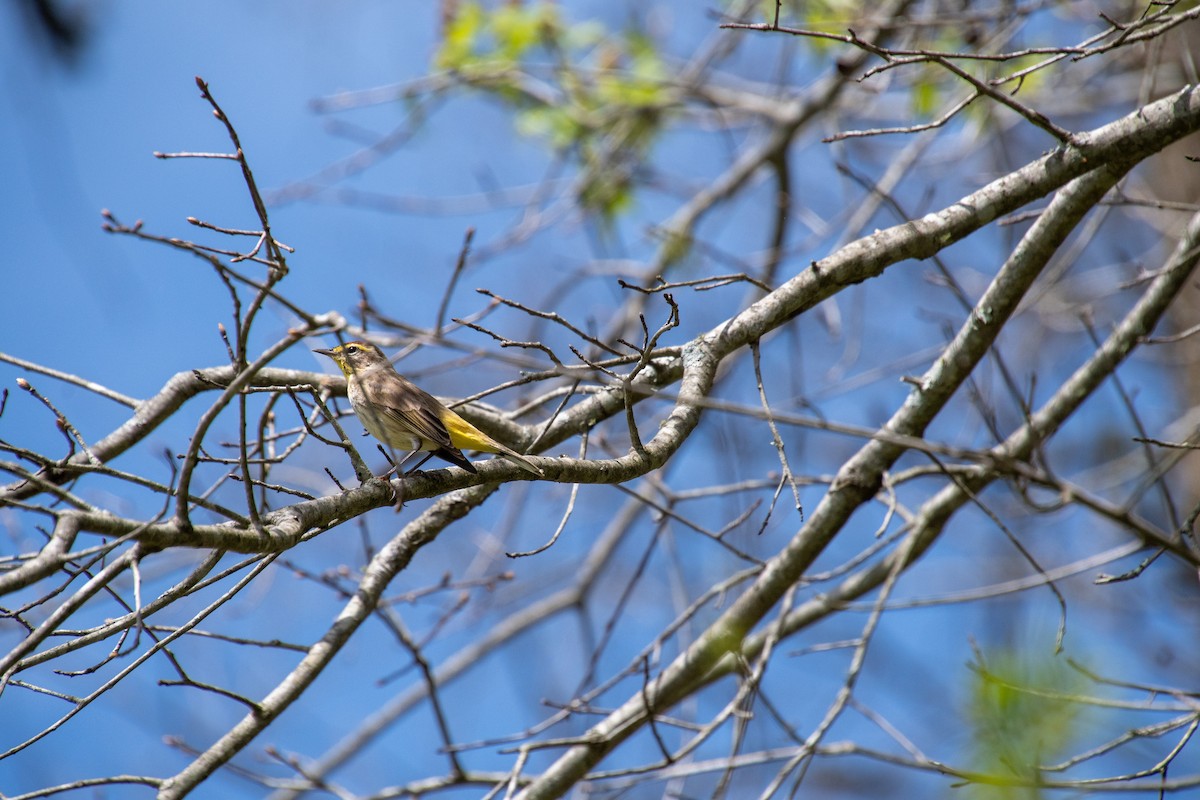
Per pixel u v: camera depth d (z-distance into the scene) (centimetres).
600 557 1531
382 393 973
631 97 1652
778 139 1599
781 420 700
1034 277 995
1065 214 962
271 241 664
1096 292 1928
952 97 1477
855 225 1430
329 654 953
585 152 1694
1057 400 1131
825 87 1567
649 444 845
